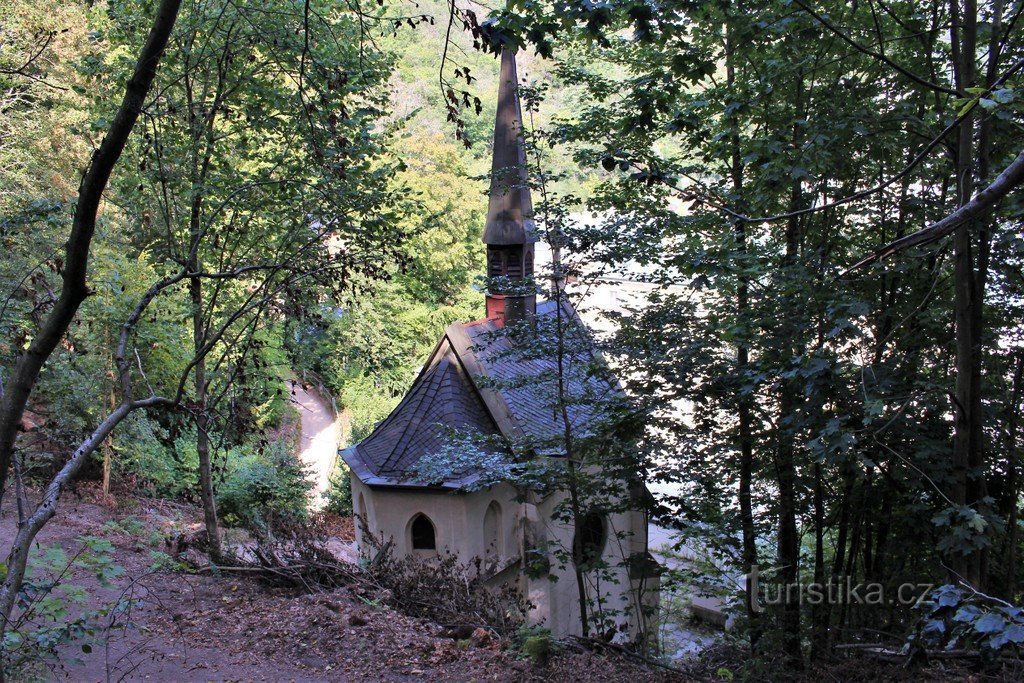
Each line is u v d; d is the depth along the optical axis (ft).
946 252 34.55
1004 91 14.28
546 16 18.76
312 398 126.11
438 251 120.88
